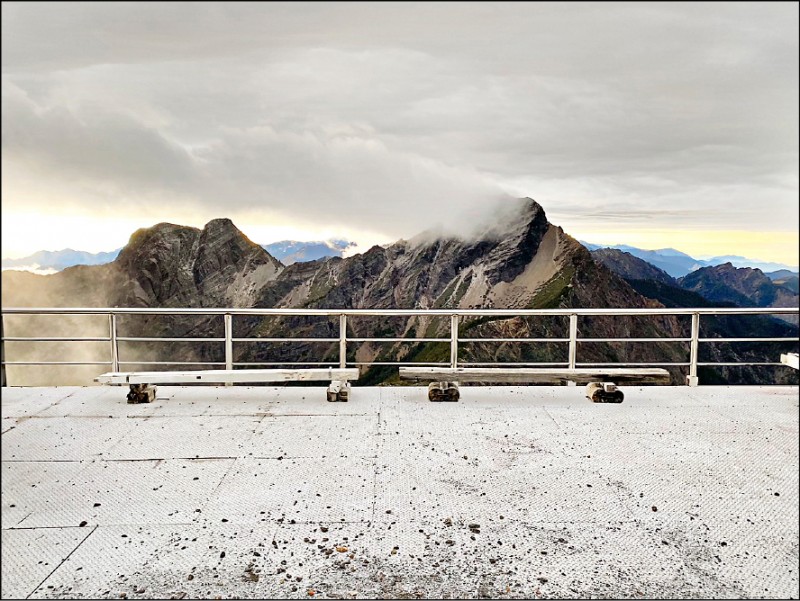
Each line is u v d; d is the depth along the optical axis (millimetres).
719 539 3775
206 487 4504
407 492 4410
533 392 7254
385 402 6805
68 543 3713
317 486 4520
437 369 6910
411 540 3732
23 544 3703
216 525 3928
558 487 4508
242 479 4645
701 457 5125
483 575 3359
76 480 4641
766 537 3803
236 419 6152
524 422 6070
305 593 3186
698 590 3236
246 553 3586
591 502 4270
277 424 5984
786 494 4418
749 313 7125
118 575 3363
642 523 3975
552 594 3189
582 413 6387
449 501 4273
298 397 6977
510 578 3336
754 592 3221
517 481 4609
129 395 6711
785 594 3197
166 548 3646
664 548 3668
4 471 4820
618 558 3551
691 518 4047
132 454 5184
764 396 7074
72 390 7305
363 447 5332
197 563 3479
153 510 4145
